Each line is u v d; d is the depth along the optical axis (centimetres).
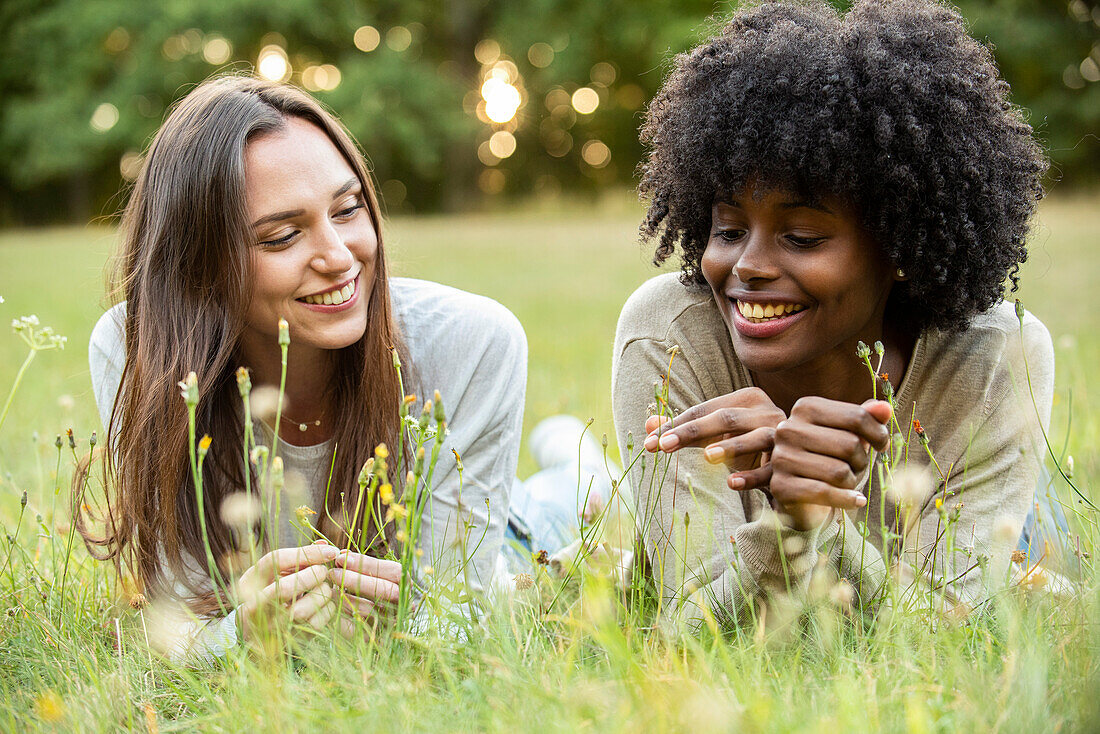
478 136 2367
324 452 204
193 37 2184
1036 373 185
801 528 155
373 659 157
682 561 178
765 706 125
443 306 214
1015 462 181
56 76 2227
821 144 159
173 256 186
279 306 185
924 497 175
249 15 2116
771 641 158
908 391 184
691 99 178
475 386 211
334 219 187
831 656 151
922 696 135
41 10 2278
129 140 2153
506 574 217
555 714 130
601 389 412
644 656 148
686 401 187
